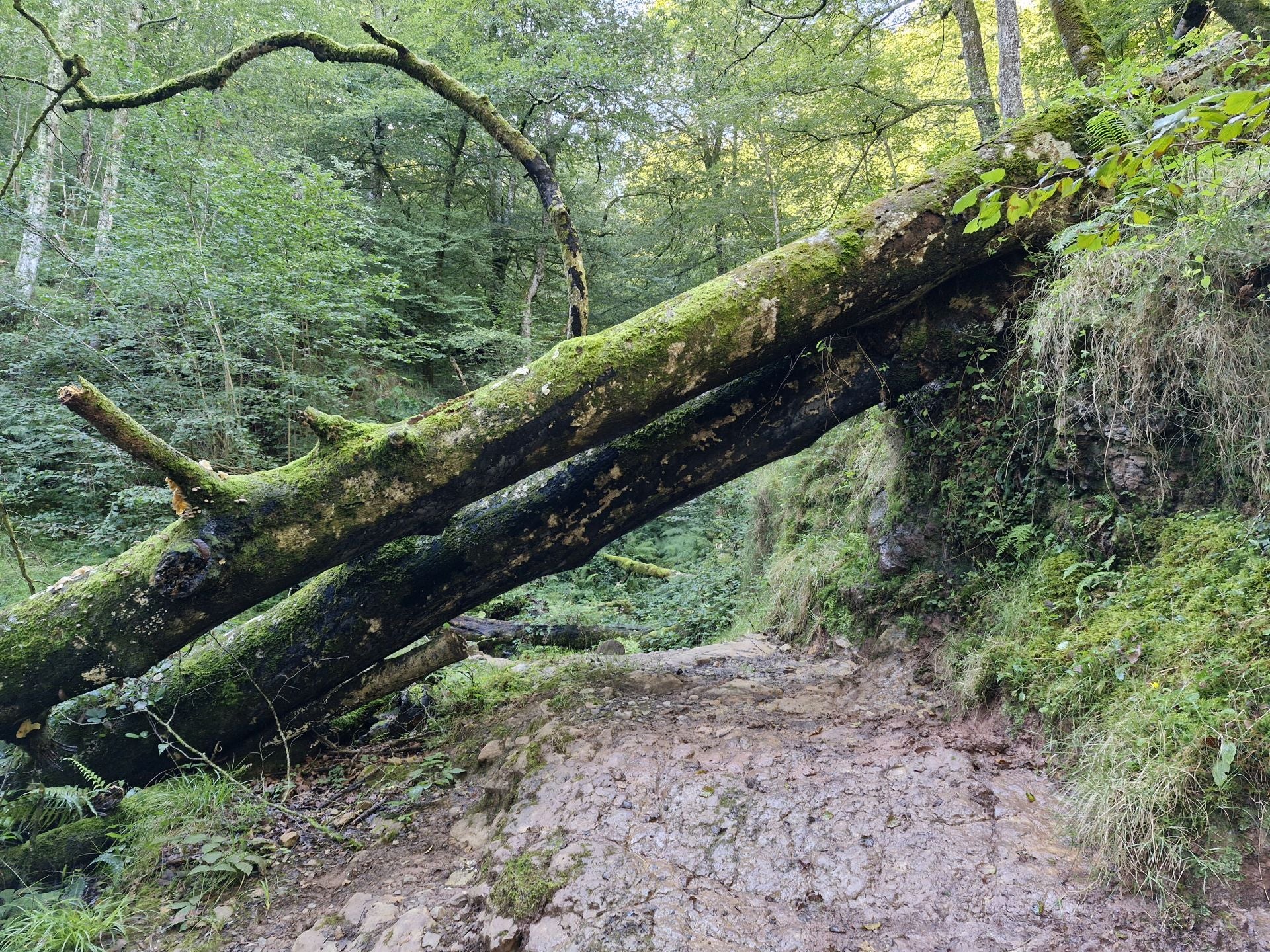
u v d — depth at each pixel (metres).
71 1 9.43
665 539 10.64
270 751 3.86
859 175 9.97
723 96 9.39
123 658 2.92
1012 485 3.63
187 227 7.68
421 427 3.13
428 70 4.64
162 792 3.21
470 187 13.76
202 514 2.89
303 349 8.77
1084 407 3.18
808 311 3.38
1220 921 1.68
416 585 3.78
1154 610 2.57
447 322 12.51
